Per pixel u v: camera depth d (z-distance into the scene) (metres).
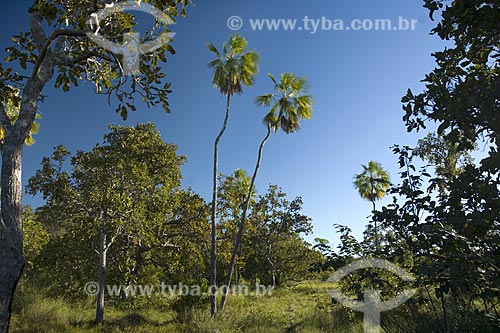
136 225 13.12
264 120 19.22
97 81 6.68
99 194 12.57
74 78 6.37
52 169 13.37
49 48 5.78
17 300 13.28
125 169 13.83
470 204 3.79
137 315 14.04
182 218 17.09
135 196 13.91
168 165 18.30
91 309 14.98
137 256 16.75
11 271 4.36
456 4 3.75
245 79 17.64
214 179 16.69
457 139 3.94
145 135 18.03
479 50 4.21
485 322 4.17
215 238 15.96
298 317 13.92
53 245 15.16
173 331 11.79
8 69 6.13
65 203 13.26
